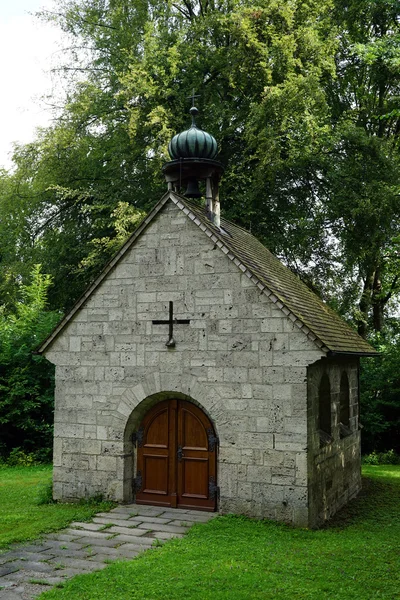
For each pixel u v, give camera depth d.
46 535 10.59
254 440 11.55
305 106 21.03
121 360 12.91
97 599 7.57
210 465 12.23
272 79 22.50
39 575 8.62
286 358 11.41
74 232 26.64
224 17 22.91
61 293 27.23
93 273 25.28
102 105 25.64
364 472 18.94
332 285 24.64
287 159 22.27
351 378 15.34
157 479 12.70
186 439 12.52
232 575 8.32
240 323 11.87
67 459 13.23
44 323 21.50
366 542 10.24
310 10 23.44
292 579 8.25
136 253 12.96
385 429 22.41
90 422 13.09
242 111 23.53
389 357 23.34
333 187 23.09
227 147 24.55
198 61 23.73
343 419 14.73
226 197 23.03
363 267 24.92
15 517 11.79
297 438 11.22
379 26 26.11
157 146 22.30
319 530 11.12
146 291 12.80
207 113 23.52
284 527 10.95
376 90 27.86
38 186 26.33
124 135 24.59
